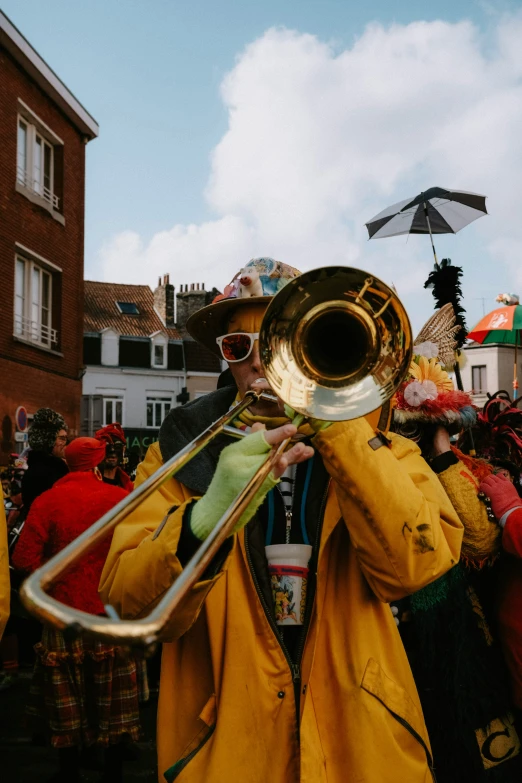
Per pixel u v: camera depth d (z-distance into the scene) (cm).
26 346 1658
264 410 181
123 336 3828
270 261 195
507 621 251
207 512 142
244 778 159
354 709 158
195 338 224
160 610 98
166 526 149
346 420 148
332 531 170
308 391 150
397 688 165
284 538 175
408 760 159
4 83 1558
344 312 150
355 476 154
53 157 1811
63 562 100
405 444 183
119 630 91
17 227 1622
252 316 193
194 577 107
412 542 157
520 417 289
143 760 430
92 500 398
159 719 175
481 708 240
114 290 4109
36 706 381
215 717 165
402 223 468
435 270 308
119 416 3781
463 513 249
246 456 136
